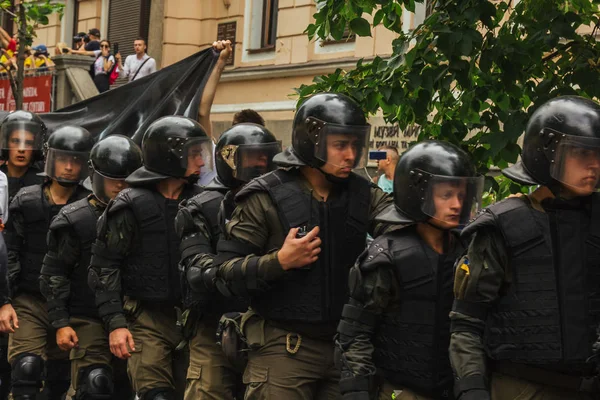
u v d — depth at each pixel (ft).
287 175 24.71
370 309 22.11
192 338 29.35
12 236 35.42
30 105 82.33
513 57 28.78
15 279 35.22
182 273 28.60
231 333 26.07
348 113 23.95
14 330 32.73
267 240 24.47
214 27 88.43
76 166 35.40
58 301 32.45
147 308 30.60
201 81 53.26
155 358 30.37
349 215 24.57
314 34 30.96
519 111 29.07
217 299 28.55
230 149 28.55
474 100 29.27
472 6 28.37
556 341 20.35
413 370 22.15
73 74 81.82
